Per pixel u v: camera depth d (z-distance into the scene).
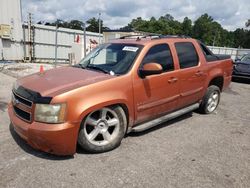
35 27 18.80
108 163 3.65
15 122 3.71
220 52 35.50
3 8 16.38
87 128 3.84
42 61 19.44
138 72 4.25
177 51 5.08
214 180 3.35
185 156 3.96
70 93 3.47
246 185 3.27
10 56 17.36
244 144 4.54
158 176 3.38
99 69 4.42
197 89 5.57
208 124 5.52
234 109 6.95
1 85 8.82
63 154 3.60
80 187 3.08
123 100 3.98
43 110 3.40
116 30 19.45
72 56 17.48
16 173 3.31
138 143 4.35
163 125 5.30
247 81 12.60
